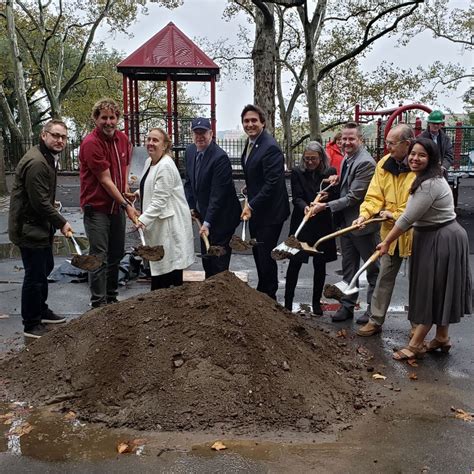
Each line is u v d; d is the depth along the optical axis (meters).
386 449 3.27
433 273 4.58
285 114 32.06
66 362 4.12
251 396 3.65
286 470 3.03
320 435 3.43
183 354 3.85
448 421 3.64
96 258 4.64
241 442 3.32
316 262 5.75
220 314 4.05
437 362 4.68
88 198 5.31
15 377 4.20
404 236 5.00
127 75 17.95
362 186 5.39
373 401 3.92
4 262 8.38
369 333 5.28
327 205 5.39
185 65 17.48
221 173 5.42
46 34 30.80
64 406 3.74
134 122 18.42
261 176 5.41
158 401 3.63
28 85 34.25
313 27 15.40
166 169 5.15
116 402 3.71
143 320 4.15
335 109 32.50
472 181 21.41
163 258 5.24
